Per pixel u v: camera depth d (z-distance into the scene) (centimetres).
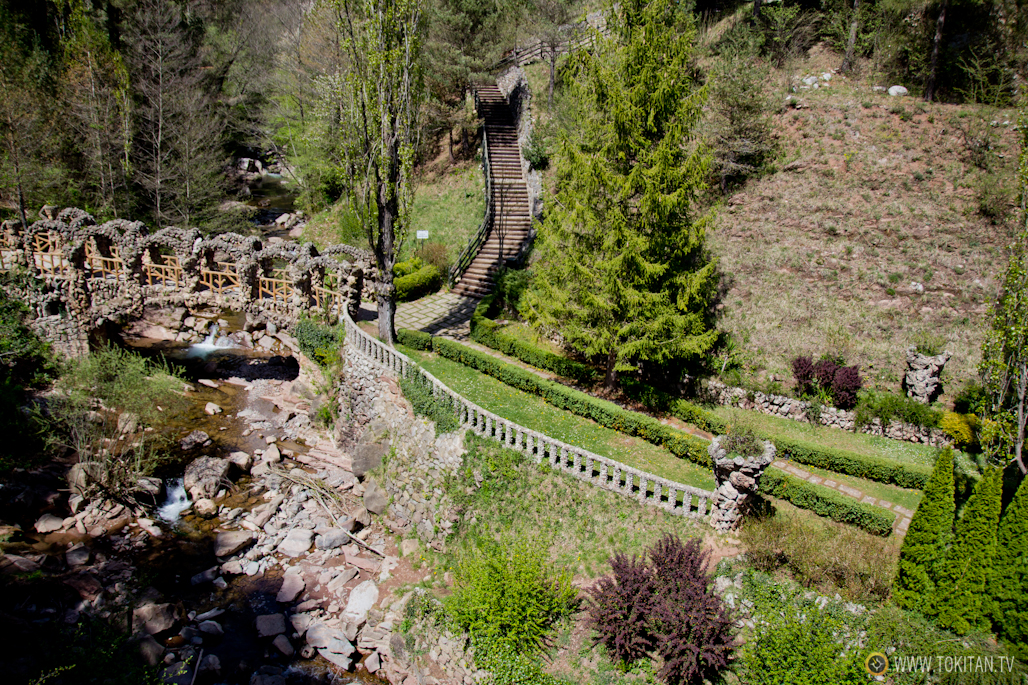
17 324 3034
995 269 2433
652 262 2102
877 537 1680
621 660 1473
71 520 2170
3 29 3953
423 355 2730
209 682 1656
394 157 2545
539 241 2412
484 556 1770
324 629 1836
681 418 2255
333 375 2762
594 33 2183
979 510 1377
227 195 4891
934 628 1397
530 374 2422
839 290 2588
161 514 2286
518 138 4238
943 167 2772
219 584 1997
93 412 2425
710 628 1369
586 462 1889
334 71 3972
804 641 1316
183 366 3278
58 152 3903
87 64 3903
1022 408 1684
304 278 2884
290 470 2542
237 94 5503
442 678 1628
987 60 2972
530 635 1577
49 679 1453
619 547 1761
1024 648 1309
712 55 3597
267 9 5862
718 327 2575
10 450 2355
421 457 2191
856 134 3027
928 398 2180
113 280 3105
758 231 2869
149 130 4209
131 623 1658
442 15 3931
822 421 2230
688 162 2020
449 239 3766
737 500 1672
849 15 3397
